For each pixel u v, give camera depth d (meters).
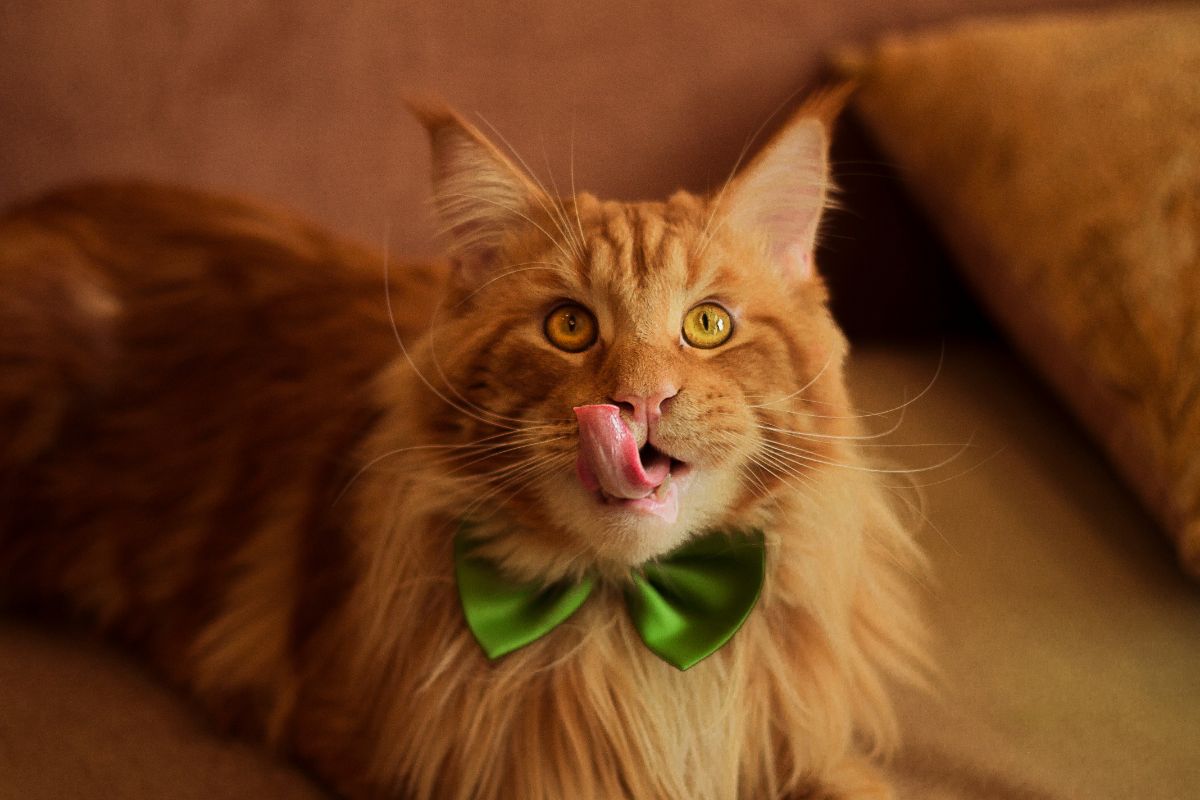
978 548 0.77
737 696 0.61
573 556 0.60
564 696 0.60
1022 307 0.87
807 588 0.62
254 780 0.64
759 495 0.59
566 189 0.93
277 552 0.71
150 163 0.88
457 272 0.63
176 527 0.74
